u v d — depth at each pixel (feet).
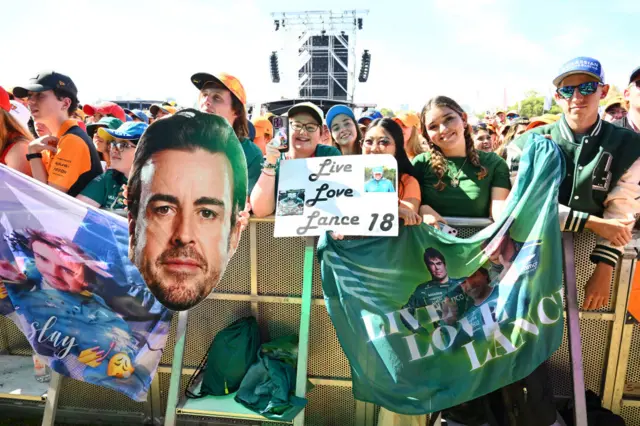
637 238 7.42
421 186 8.36
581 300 7.88
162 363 9.22
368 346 7.41
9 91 16.10
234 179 7.40
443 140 7.88
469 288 7.34
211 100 8.78
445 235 7.36
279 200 7.82
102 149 14.76
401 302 7.47
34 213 8.03
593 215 7.57
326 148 10.30
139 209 7.32
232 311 8.87
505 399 7.35
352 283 7.52
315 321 8.63
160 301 7.63
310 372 8.86
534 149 7.15
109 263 8.00
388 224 7.33
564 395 8.30
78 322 8.18
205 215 7.36
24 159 9.96
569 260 7.34
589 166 7.36
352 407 9.01
